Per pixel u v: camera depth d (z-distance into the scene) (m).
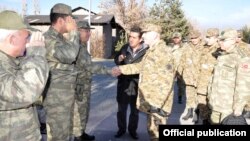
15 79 2.17
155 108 4.36
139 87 4.52
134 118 5.73
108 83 13.14
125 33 36.72
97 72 5.19
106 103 8.82
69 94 3.79
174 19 32.28
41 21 32.72
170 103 4.47
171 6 32.66
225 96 4.64
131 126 5.76
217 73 4.79
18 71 2.25
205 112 6.58
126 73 5.22
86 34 5.00
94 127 6.39
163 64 4.33
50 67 3.63
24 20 2.50
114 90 11.30
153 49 4.41
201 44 7.80
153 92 4.36
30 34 2.47
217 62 4.85
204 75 6.71
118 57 5.76
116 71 5.22
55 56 3.60
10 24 2.24
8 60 2.29
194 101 7.55
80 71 4.77
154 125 4.47
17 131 2.32
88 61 5.06
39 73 2.23
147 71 4.41
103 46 32.88
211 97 4.88
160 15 32.72
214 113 4.82
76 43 3.70
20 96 2.16
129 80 5.66
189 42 8.12
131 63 5.51
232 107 4.57
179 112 8.32
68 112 3.83
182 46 8.29
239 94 4.38
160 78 4.34
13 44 2.27
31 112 2.43
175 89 12.34
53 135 3.75
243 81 4.36
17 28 2.26
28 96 2.19
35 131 2.46
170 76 4.37
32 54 2.41
